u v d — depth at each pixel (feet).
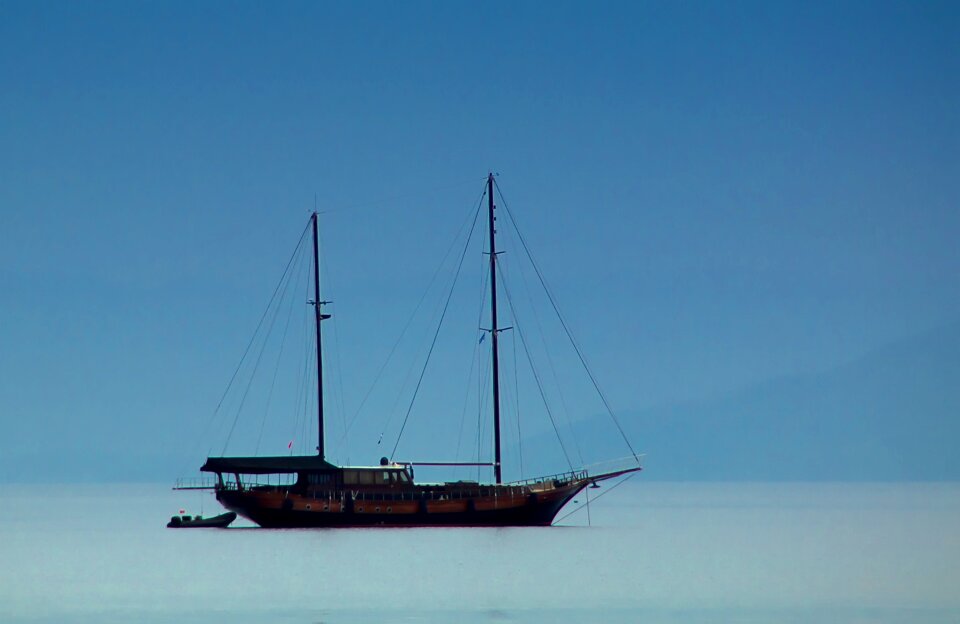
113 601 501.97
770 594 516.32
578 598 503.20
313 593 516.32
